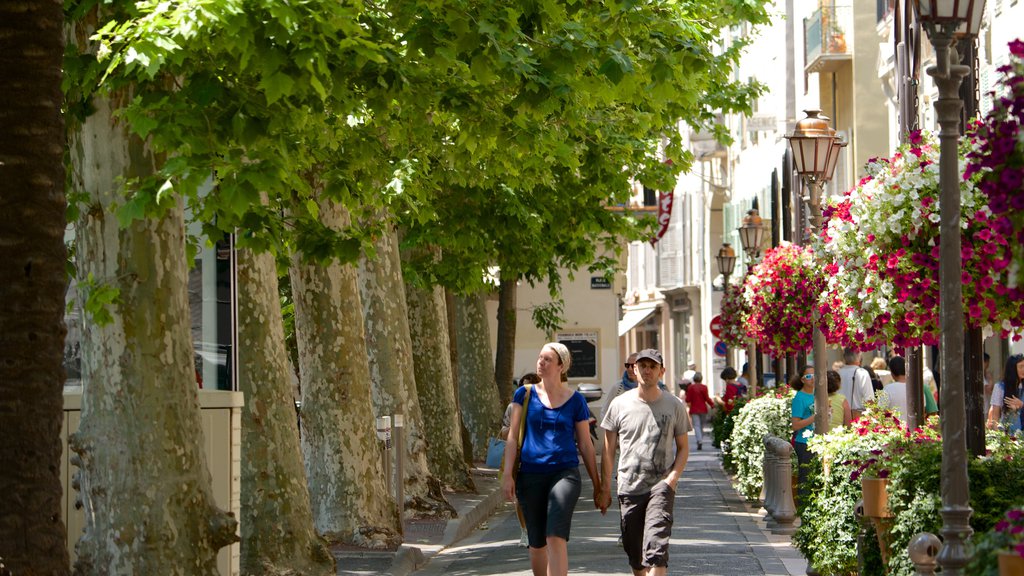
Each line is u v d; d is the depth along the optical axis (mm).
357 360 22297
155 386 12016
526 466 13414
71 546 12781
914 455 11633
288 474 18016
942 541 10461
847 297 12914
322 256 15383
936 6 9562
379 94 14023
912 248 12289
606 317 58594
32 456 9078
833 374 21656
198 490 12141
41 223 9109
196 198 12695
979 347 12172
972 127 11992
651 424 13961
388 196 18828
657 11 15711
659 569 13719
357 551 21438
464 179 21672
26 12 9086
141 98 11992
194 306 17266
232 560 14227
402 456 22703
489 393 41906
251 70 11883
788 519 22156
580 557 19578
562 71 14125
